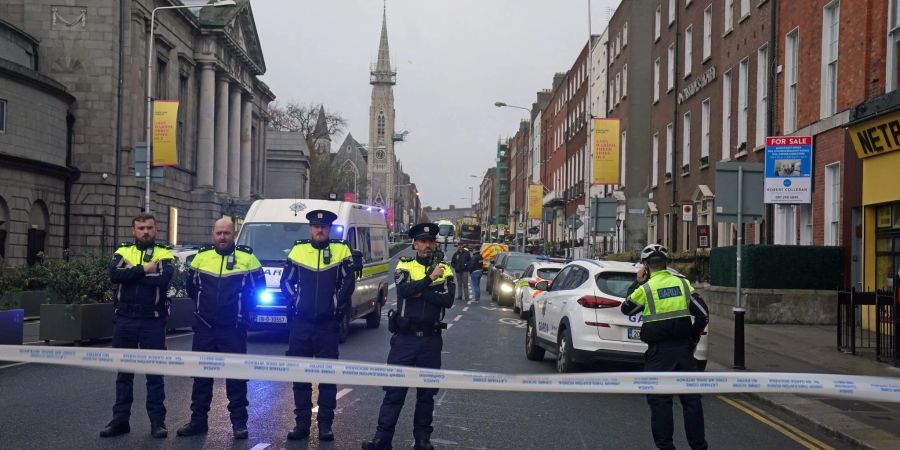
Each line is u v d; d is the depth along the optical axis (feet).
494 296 95.61
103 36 127.13
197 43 166.91
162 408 23.72
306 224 49.73
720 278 70.64
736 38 82.48
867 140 52.49
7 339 40.29
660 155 115.65
